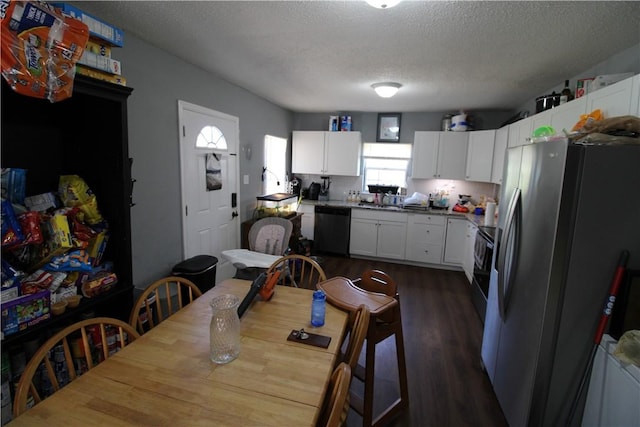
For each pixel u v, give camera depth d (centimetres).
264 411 95
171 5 183
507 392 183
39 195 160
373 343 158
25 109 166
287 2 177
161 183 270
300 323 148
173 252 290
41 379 154
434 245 464
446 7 176
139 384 105
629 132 150
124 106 172
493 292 218
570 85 294
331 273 435
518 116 383
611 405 137
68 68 135
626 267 142
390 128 517
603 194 140
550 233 148
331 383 105
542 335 151
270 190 485
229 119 360
